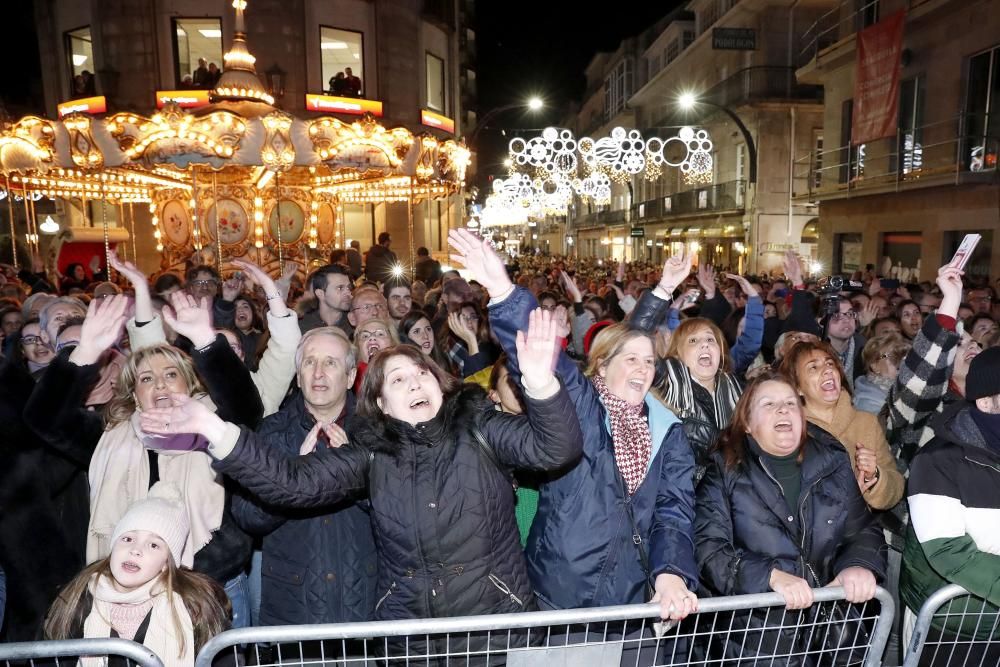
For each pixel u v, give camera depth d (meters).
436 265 15.44
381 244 15.43
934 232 16.75
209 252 14.31
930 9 15.80
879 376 4.67
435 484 2.59
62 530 3.05
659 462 2.95
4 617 2.88
